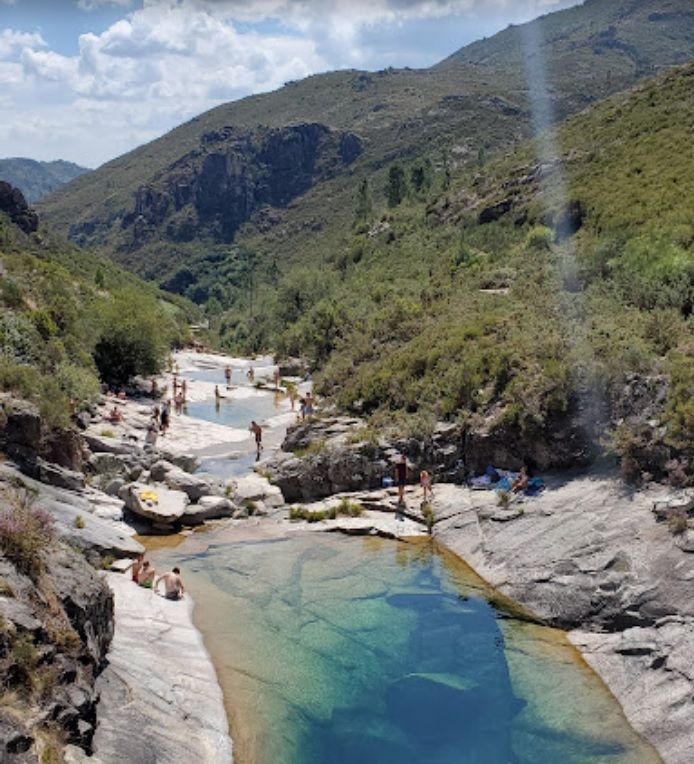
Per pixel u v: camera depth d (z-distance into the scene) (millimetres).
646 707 15078
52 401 28797
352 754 14516
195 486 28031
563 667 16984
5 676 11797
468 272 53375
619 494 21547
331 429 32094
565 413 24906
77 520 22141
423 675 16969
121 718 14008
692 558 17812
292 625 19266
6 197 137125
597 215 49375
